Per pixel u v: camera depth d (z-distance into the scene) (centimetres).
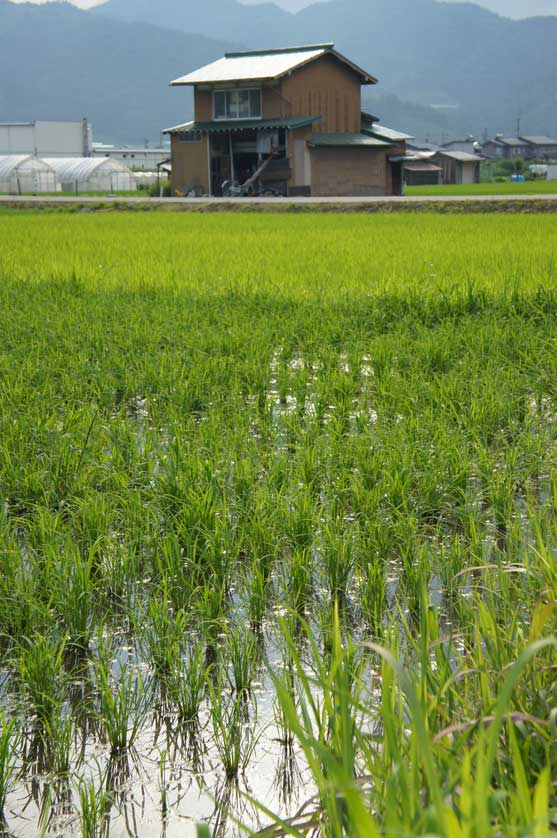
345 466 674
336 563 523
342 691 240
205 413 842
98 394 889
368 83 5591
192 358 1019
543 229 2570
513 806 201
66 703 419
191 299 1420
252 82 5281
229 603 506
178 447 683
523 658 175
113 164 8512
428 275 1457
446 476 647
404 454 652
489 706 276
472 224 2886
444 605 497
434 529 590
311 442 738
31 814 347
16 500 640
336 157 5338
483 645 420
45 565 511
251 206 4350
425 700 259
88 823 329
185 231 2817
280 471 659
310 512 568
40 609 462
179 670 420
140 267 1795
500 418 793
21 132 10875
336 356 1010
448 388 852
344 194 5384
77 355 1023
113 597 516
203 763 377
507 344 1045
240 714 409
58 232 2819
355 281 1533
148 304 1382
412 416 774
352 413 840
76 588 473
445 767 238
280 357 1034
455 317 1213
